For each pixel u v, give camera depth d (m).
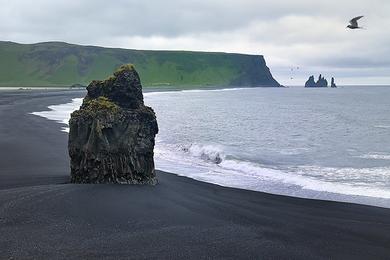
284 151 36.94
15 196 18.64
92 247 13.50
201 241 14.45
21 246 13.32
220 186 23.00
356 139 46.84
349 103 138.62
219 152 33.94
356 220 17.23
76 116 22.67
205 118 73.38
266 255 13.41
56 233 14.61
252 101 149.12
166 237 14.71
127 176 22.36
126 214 17.14
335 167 29.58
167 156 33.78
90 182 22.08
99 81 24.83
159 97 171.12
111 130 22.27
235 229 15.81
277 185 23.67
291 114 87.12
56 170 25.67
